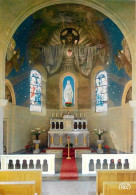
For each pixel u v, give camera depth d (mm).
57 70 16047
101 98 15227
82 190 7582
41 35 14391
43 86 15648
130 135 12258
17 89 13305
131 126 12281
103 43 14305
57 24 14312
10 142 12570
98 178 6801
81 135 14742
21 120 13688
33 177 6840
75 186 7883
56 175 8594
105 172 6805
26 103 14188
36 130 13469
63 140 14625
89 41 15102
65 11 13031
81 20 13961
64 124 14180
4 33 11172
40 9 12273
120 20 11500
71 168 9859
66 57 15992
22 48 13289
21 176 6820
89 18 13469
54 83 15984
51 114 15680
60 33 15031
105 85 14922
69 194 7273
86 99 15930
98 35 14250
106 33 13555
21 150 13547
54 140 14461
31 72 14719
